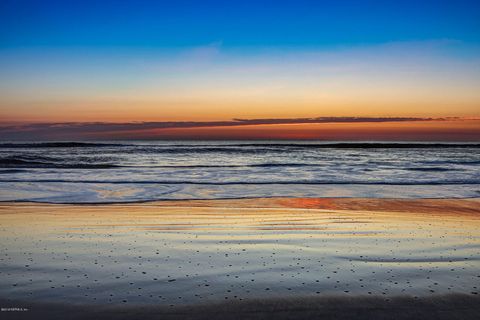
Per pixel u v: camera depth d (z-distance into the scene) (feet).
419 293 13.08
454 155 137.69
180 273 14.88
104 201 38.09
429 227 24.88
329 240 20.62
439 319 11.31
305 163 94.43
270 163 95.35
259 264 16.10
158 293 12.91
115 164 90.12
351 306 12.02
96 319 11.10
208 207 34.37
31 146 198.29
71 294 12.75
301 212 31.37
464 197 42.24
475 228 24.82
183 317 11.25
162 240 20.26
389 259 17.03
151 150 163.22
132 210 32.12
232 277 14.47
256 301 12.32
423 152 164.04
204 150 167.63
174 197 41.42
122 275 14.58
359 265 16.10
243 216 29.04
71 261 16.25
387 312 11.66
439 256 17.58
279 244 19.62
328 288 13.44
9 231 22.17
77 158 110.93
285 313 11.52
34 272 14.82
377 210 33.76
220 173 68.18
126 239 20.43
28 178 56.80
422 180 57.82
